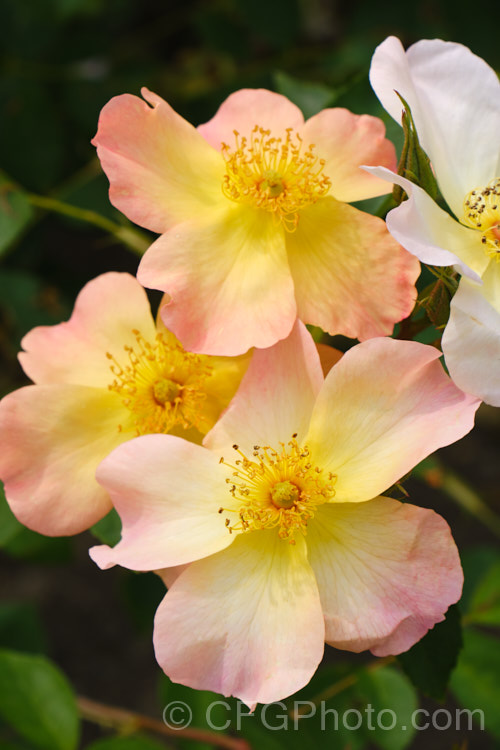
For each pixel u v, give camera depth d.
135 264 0.75
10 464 0.35
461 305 0.33
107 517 0.37
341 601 0.33
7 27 0.57
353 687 0.42
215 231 0.35
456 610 0.35
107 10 0.66
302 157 0.36
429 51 0.36
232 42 0.60
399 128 0.40
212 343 0.34
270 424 0.35
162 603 0.33
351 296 0.35
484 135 0.36
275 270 0.35
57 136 0.56
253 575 0.34
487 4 0.58
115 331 0.37
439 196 0.37
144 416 0.36
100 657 0.67
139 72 0.60
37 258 0.58
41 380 0.37
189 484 0.34
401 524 0.34
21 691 0.41
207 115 0.51
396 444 0.34
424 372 0.34
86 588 0.70
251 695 0.33
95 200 0.48
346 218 0.35
